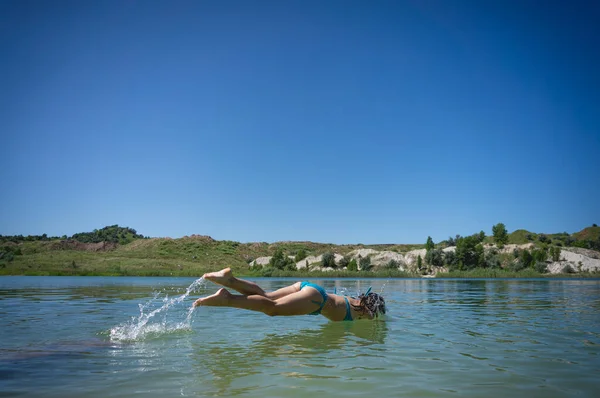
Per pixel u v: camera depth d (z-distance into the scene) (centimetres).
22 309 820
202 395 264
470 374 321
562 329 562
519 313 779
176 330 544
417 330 552
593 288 1959
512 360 370
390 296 1331
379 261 7375
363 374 320
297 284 577
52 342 455
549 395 269
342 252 9806
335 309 598
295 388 281
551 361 366
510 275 6178
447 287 2133
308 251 9869
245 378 306
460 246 7012
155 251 8162
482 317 704
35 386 285
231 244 9400
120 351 407
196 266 7075
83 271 5288
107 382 295
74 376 312
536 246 8319
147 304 933
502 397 264
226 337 493
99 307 860
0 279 3194
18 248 7438
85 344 445
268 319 658
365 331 541
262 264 8012
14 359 370
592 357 382
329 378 307
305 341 466
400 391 276
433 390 279
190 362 359
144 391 273
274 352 404
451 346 438
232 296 480
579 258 7075
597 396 267
